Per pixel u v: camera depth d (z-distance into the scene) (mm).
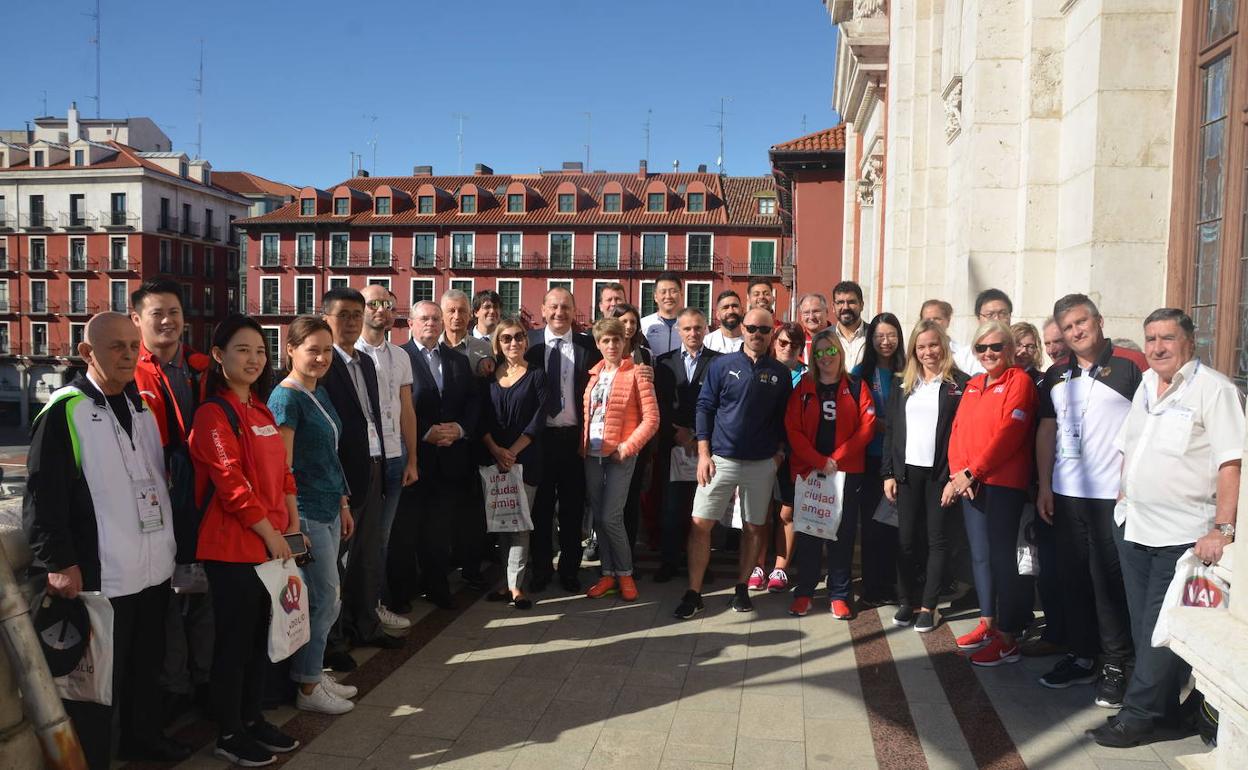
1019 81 6168
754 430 5230
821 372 5297
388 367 4844
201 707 3859
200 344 58438
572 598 5645
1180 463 3396
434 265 51844
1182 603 3096
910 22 9461
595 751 3482
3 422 55031
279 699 3904
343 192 53031
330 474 3863
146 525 3158
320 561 3785
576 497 5766
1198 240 4656
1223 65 4457
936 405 4918
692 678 4254
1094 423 4059
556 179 55219
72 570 2900
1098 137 5039
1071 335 4109
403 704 3943
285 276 53219
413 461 5000
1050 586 4586
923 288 8883
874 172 13742
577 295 50906
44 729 2740
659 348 7121
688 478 5949
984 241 6289
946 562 5027
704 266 49750
